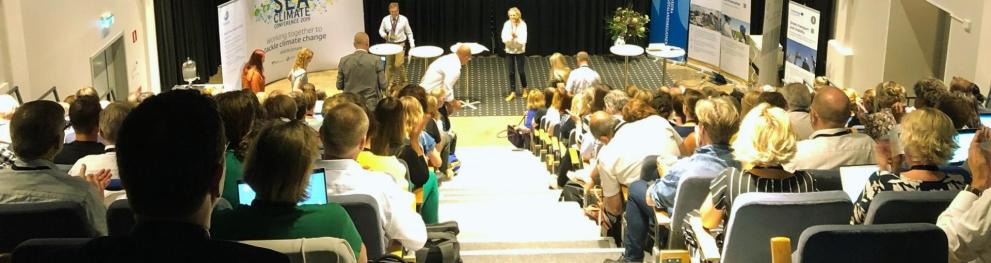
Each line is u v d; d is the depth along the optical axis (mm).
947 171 3762
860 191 4137
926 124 3656
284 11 15211
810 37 13367
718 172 4371
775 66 13047
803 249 3104
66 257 1641
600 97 9133
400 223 3701
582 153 7117
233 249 1641
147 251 1616
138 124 1623
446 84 12758
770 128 3746
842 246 3076
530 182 9070
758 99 6523
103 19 11391
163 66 13734
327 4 15898
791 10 13805
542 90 15742
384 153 4688
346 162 3631
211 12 15695
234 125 3947
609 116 6535
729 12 14891
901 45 12750
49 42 9734
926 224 3113
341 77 12039
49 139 3459
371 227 3320
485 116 14328
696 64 16250
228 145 3967
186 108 1652
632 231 5285
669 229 4586
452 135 10164
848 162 4676
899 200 3412
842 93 4727
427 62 16172
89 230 3246
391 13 15273
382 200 3637
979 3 10359
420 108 5656
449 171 9305
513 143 12359
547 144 10562
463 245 5891
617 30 16781
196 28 14914
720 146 4473
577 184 7832
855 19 13797
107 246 1629
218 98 4020
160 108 1642
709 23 15523
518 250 5551
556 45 17719
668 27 16906
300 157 2678
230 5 13664
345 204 3270
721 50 15320
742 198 3541
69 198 3424
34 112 3439
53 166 3518
